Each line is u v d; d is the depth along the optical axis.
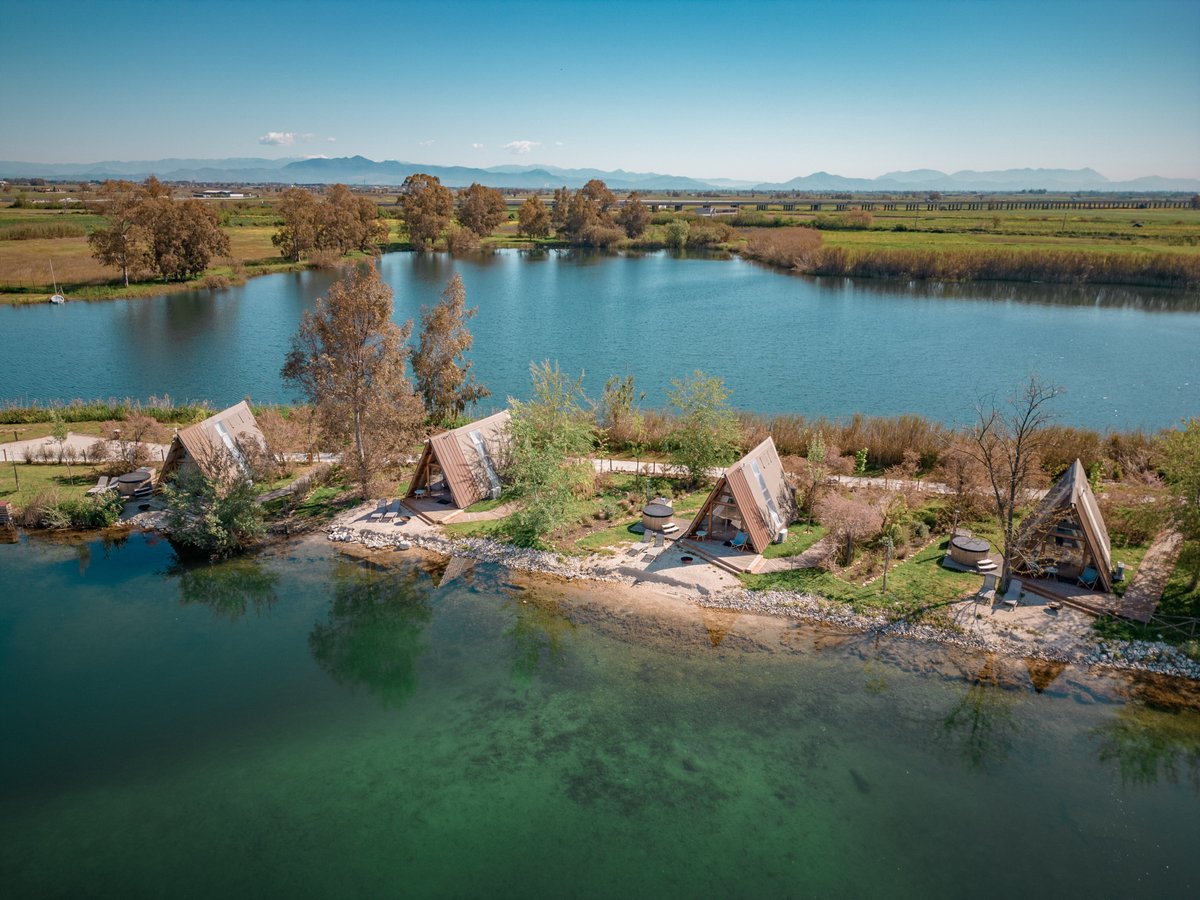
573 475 37.38
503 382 72.75
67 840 18.73
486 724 23.22
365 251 174.25
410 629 28.81
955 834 18.92
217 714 23.83
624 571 32.41
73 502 37.66
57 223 173.12
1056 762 21.47
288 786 20.59
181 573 33.38
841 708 23.70
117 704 24.30
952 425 58.44
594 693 24.61
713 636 27.67
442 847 18.47
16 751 21.98
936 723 23.02
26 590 31.73
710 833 18.89
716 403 41.59
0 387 69.56
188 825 19.23
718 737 22.45
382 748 22.17
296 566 33.94
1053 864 18.08
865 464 44.50
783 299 120.94
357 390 38.56
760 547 33.09
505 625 28.89
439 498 40.25
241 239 183.75
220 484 35.47
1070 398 65.81
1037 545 30.12
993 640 26.78
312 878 17.59
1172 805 19.98
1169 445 30.38
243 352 84.38
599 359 81.38
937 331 94.81
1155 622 27.30
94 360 80.00
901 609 28.77
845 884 17.44
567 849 18.41
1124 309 108.81
